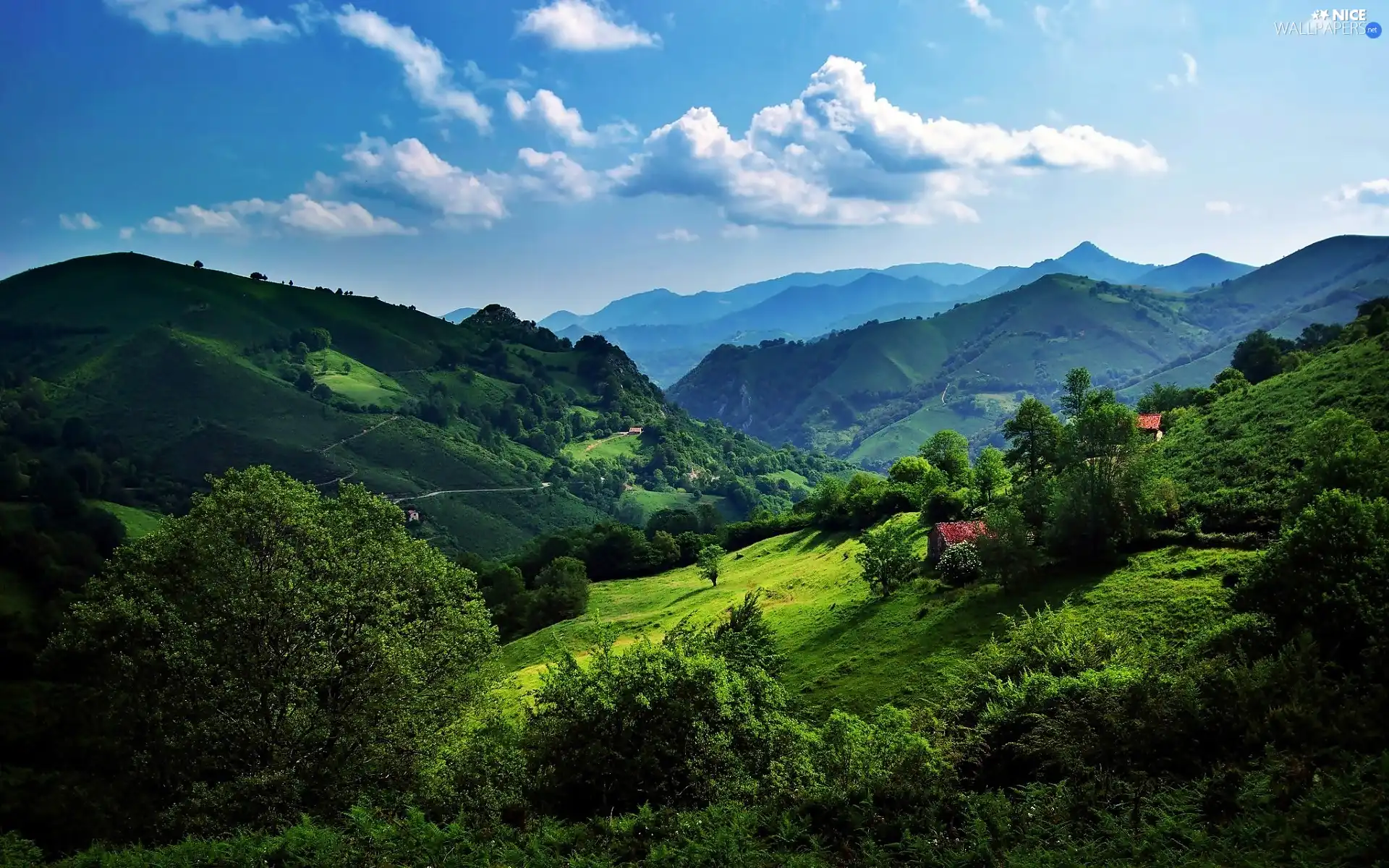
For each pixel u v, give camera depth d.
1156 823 17.62
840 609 70.00
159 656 30.67
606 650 27.45
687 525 167.00
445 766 26.55
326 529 35.19
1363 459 45.06
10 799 31.42
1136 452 59.12
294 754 29.73
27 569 118.25
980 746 25.83
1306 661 22.39
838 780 21.45
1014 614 54.41
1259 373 125.19
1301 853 14.72
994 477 88.75
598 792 22.80
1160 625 44.47
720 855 17.72
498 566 141.75
